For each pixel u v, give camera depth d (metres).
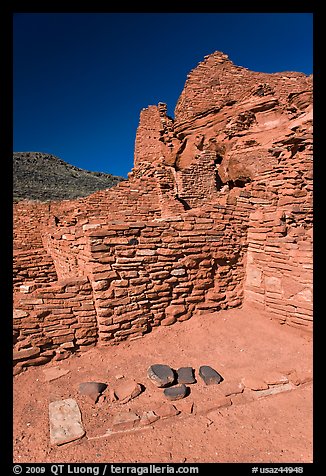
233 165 16.41
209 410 3.62
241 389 4.03
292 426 3.39
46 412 3.46
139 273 5.50
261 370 4.52
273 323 6.23
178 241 6.05
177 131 23.31
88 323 4.93
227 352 5.07
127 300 5.26
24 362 4.27
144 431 3.23
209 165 16.69
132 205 13.86
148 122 23.23
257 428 3.35
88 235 5.22
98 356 4.74
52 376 4.17
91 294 5.10
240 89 23.91
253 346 5.30
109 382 4.09
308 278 5.74
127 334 5.20
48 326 4.57
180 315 5.99
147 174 15.48
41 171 62.94
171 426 3.33
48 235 11.39
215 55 23.73
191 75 23.66
